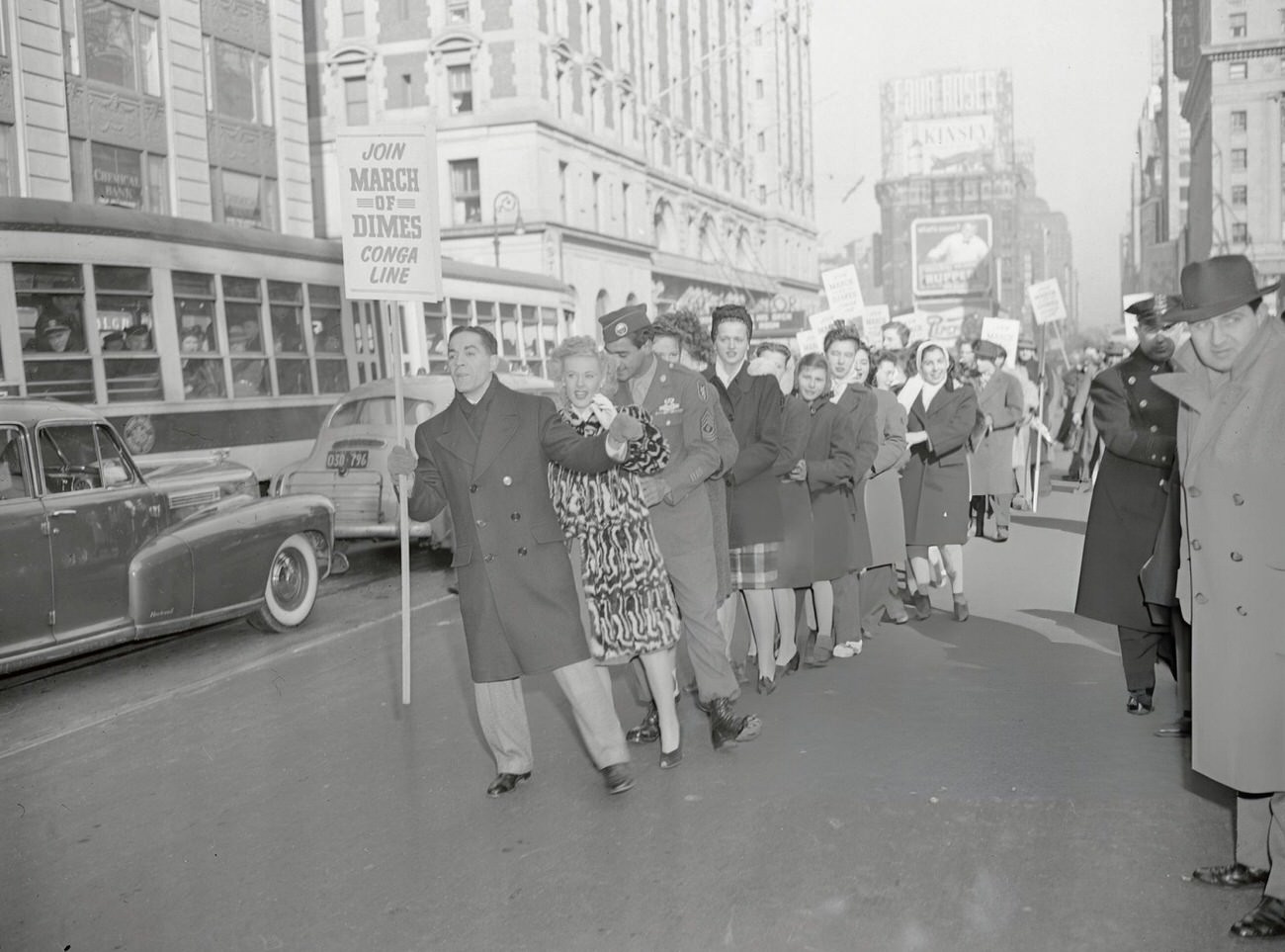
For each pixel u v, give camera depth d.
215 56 26.50
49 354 12.60
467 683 7.25
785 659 7.19
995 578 10.63
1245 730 3.67
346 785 5.41
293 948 3.78
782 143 68.50
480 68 40.91
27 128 20.80
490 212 41.00
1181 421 3.97
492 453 5.02
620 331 5.64
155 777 5.70
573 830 4.68
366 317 17.52
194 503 9.56
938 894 3.95
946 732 5.84
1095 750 5.49
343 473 12.81
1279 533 3.63
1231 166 62.56
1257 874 3.93
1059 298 19.06
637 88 49.88
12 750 6.30
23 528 7.34
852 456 7.04
